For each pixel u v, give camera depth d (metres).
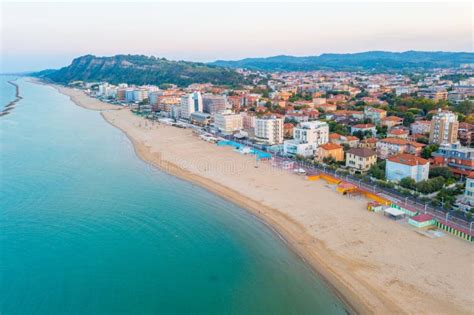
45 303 56.50
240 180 112.44
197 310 54.75
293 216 84.62
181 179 115.56
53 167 128.75
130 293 58.78
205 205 93.94
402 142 128.00
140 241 75.44
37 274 64.12
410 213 81.25
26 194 101.94
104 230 80.44
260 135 166.50
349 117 197.00
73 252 71.38
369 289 57.28
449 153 110.81
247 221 84.00
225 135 186.75
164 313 54.16
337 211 86.12
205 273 64.00
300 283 60.47
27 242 75.31
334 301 55.62
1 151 151.75
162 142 171.62
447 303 53.31
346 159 120.88
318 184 106.81
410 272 60.84
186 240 75.62
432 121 140.00
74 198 99.00
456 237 72.12
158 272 64.56
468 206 82.75
